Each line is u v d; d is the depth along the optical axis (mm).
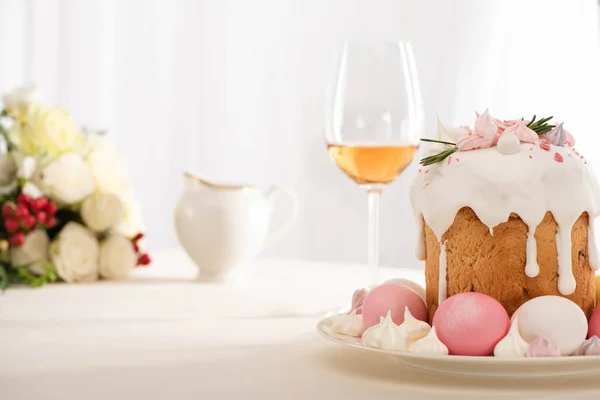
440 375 929
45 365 966
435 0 2559
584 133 2373
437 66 2557
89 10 3303
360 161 1249
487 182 988
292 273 1615
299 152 2967
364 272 1625
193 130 3188
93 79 3309
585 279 1011
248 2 3021
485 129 1013
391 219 2742
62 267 1483
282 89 2979
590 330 953
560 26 2391
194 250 1493
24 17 3387
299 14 2918
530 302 934
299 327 1145
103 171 1563
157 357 997
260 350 1026
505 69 2457
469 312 926
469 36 2500
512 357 884
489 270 1000
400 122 1242
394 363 970
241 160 3072
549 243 991
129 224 1598
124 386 897
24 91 1551
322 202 2938
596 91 2367
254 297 1356
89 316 1213
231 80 3072
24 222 1443
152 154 3260
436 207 1014
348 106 1244
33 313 1231
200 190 1497
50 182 1492
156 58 3232
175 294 1387
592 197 1002
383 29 2695
